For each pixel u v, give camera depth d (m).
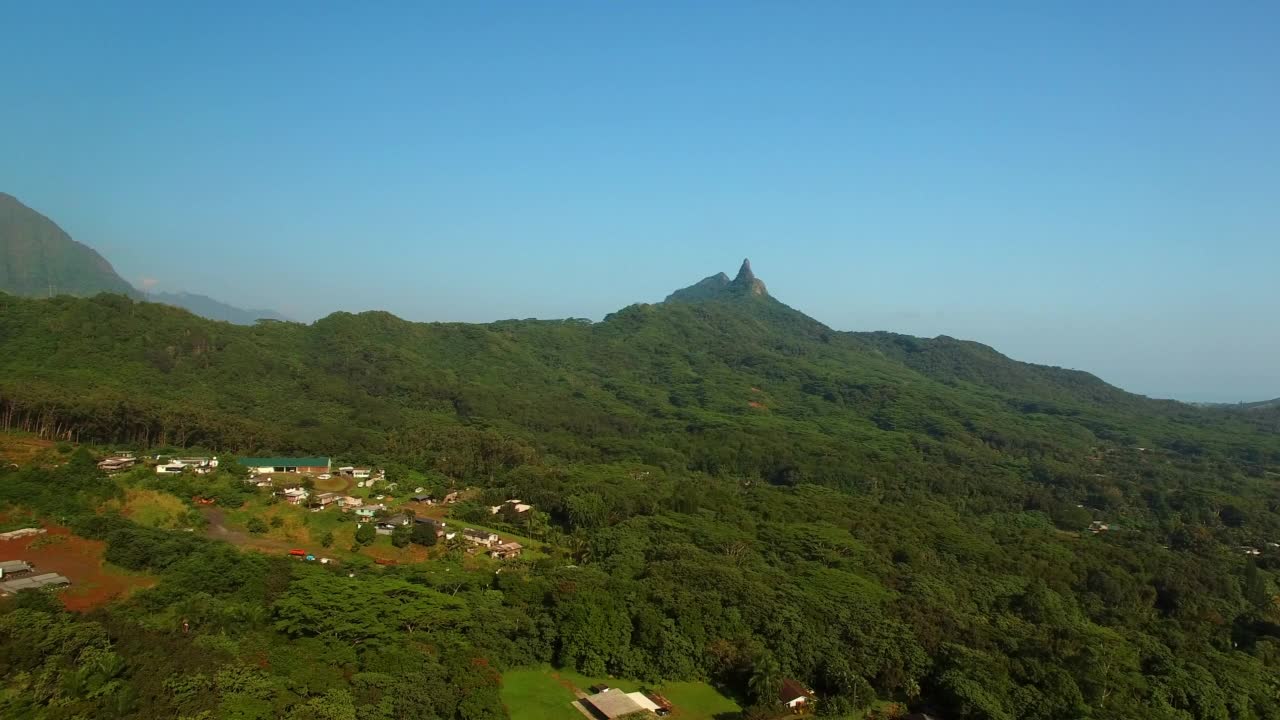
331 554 116.81
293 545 119.00
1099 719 88.50
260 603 90.19
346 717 69.56
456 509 152.00
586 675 94.88
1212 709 100.19
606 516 155.38
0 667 66.69
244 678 70.94
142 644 74.25
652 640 98.31
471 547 130.00
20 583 89.06
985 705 90.19
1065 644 107.44
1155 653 115.56
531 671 94.69
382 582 97.75
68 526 107.06
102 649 72.06
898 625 107.50
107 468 132.88
